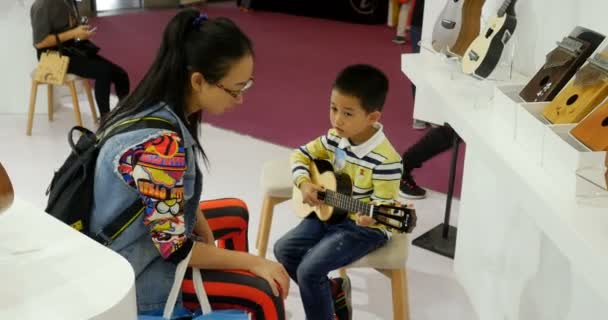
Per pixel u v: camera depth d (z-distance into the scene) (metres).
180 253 1.79
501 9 2.26
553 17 2.19
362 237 2.31
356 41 7.91
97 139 1.84
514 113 1.87
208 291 1.85
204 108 1.87
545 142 1.64
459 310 2.88
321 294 2.33
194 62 1.77
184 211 1.91
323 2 9.24
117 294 1.32
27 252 1.46
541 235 2.20
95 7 9.49
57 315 1.26
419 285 3.05
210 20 1.82
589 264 1.33
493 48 2.20
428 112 3.68
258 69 6.64
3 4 5.02
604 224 1.40
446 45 2.53
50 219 1.60
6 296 1.31
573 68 1.82
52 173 4.20
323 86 6.14
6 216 1.62
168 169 1.73
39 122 5.10
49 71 4.64
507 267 2.50
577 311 1.98
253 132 4.94
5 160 4.37
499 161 1.76
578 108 1.66
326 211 2.38
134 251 1.82
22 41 5.12
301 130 5.01
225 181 4.08
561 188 1.55
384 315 2.84
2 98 5.21
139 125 1.78
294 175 2.43
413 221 2.16
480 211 2.76
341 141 2.36
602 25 1.92
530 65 2.34
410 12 7.65
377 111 2.24
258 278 1.88
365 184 2.29
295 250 2.45
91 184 1.81
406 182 3.84
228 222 2.30
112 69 4.78
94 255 1.45
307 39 8.01
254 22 9.02
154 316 1.83
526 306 2.34
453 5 2.52
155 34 8.23
